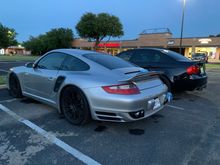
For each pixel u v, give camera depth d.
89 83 3.39
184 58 6.30
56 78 3.95
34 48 65.75
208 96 6.57
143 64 6.29
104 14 40.34
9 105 4.80
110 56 4.42
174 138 3.39
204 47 35.00
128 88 3.20
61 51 4.30
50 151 2.87
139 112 3.29
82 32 40.25
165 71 5.87
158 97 3.70
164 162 2.69
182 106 5.32
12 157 2.69
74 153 2.83
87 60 3.85
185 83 5.72
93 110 3.38
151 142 3.22
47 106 4.77
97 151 2.90
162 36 36.91
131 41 40.53
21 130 3.50
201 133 3.62
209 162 2.72
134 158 2.76
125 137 3.37
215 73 15.44
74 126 3.71
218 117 4.50
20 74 4.95
